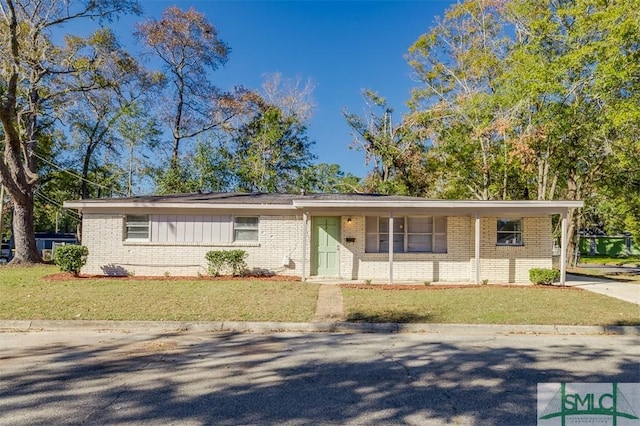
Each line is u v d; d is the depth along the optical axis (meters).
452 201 13.34
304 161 33.88
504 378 5.22
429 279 14.92
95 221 15.00
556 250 30.27
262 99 33.94
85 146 30.86
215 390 4.74
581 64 17.34
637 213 23.95
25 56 19.42
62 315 8.51
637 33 15.20
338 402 4.41
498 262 14.88
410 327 8.12
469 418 4.03
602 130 17.64
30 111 21.50
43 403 4.32
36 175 20.50
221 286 12.22
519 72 19.09
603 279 16.55
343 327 8.17
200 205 14.80
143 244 14.95
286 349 6.63
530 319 8.55
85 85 23.58
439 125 25.61
